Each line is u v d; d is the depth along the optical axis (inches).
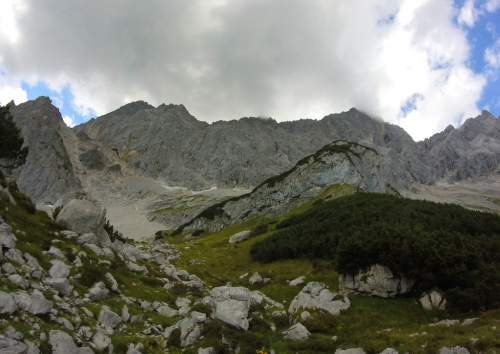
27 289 652.1
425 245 1203.9
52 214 1288.1
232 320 841.5
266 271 2000.5
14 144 1742.1
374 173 5969.5
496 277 1042.1
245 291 1008.9
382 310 1080.8
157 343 719.1
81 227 1213.7
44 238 966.4
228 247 2965.1
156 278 1194.0
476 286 1017.5
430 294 1091.9
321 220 2805.1
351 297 1194.0
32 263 762.2
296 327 903.1
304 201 4938.5
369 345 750.5
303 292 1149.7
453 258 1153.4
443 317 987.9
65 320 614.9
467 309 994.7
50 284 729.6
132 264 1198.3
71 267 868.0
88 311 716.0
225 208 5954.7
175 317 887.1
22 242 854.5
